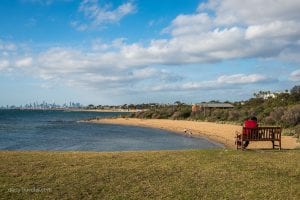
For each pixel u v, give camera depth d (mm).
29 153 16359
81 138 44781
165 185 11016
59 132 56688
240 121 59875
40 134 51625
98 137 46719
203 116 79812
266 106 69062
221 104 112375
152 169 12781
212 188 10773
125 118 105438
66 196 9953
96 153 16641
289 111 42844
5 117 129500
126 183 11125
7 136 47219
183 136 47375
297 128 35625
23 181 11008
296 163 13961
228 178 11750
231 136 40688
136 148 32750
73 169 12500
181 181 11414
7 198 9641
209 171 12578
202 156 15430
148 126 74438
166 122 78625
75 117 138625
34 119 115250
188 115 89500
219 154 15977
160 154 16078
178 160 14453
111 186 10812
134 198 9938
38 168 12586
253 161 14281
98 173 12078
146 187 10805
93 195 10094
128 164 13547
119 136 48469
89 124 86062
